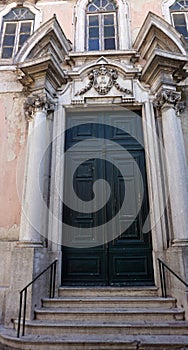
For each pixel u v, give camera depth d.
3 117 6.17
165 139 5.47
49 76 5.86
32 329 3.90
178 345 3.47
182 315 4.12
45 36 6.12
